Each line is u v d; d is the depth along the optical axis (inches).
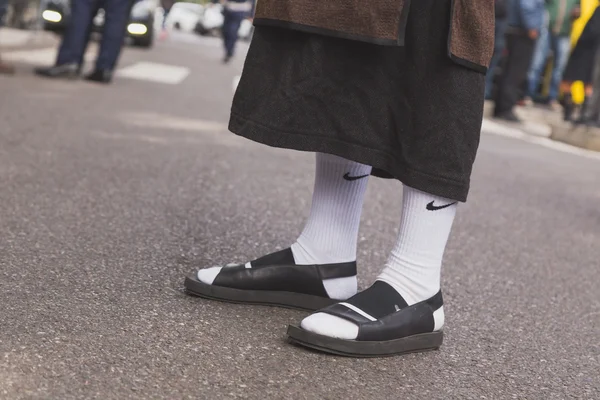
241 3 804.0
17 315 100.7
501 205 237.8
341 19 100.0
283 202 195.0
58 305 106.2
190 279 116.0
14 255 126.4
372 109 102.0
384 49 100.6
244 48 1296.8
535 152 389.7
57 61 414.3
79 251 133.1
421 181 101.0
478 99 101.1
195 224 162.4
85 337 96.3
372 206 209.8
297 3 101.7
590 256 186.9
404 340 104.6
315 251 116.2
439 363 104.7
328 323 100.2
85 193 176.7
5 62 445.1
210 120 332.2
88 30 418.6
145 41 784.3
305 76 102.7
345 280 117.2
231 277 114.9
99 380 85.4
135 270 126.3
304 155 275.0
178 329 102.8
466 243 183.0
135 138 260.8
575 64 478.6
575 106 483.8
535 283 155.7
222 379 89.7
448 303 134.3
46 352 90.6
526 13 507.8
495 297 142.1
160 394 84.0
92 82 415.2
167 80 491.8
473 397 95.3
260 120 104.2
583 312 140.3
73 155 218.1
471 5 98.5
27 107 295.3
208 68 667.4
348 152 102.5
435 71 99.4
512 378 103.6
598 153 437.7
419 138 100.6
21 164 198.5
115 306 108.4
